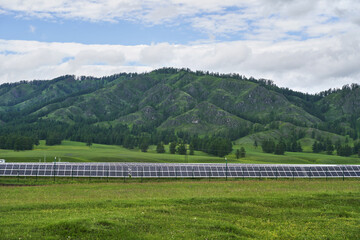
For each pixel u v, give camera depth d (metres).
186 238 35.62
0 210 44.66
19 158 145.75
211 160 193.88
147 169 94.19
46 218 39.88
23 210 45.22
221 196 56.66
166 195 59.94
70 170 89.88
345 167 104.12
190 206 48.97
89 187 71.25
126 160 169.50
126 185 75.75
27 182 80.38
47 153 180.12
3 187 69.69
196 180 90.50
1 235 33.50
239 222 43.12
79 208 46.66
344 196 58.62
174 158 193.75
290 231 40.56
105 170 91.75
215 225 40.06
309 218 45.94
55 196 58.25
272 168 100.56
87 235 34.59
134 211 44.69
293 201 53.84
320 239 38.41
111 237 34.66
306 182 85.88
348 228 42.00
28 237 33.41
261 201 53.16
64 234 34.56
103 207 47.47
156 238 35.00
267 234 39.03
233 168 98.75
